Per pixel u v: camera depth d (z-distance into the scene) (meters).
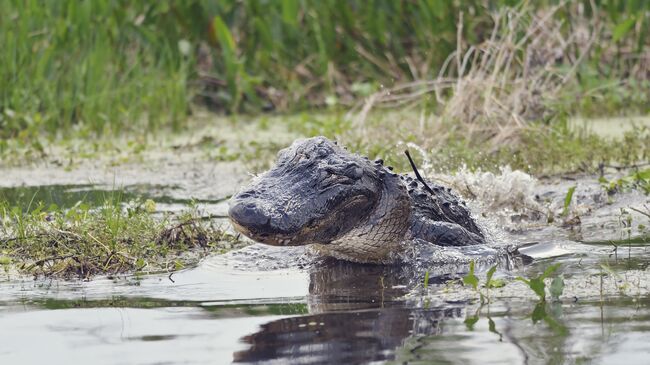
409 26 36.44
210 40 36.53
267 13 36.56
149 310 11.89
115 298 12.66
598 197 19.67
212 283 13.59
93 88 32.12
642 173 19.75
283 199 13.82
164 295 12.81
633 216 17.97
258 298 12.54
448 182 19.22
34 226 16.89
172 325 11.10
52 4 33.84
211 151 27.75
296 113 34.94
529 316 11.03
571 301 11.70
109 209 17.16
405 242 15.42
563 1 29.64
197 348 10.11
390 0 35.91
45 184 23.08
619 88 32.06
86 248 15.38
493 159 22.80
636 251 14.91
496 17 28.53
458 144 23.55
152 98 32.19
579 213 18.62
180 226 16.50
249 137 29.95
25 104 31.41
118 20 34.97
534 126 25.02
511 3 32.12
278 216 13.52
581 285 12.58
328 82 35.38
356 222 14.65
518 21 29.06
